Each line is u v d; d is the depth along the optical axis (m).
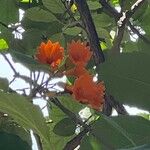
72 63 0.89
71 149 1.07
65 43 1.37
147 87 0.78
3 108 0.71
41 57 0.89
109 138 0.73
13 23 1.53
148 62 0.78
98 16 1.43
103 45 1.58
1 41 1.45
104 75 0.79
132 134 0.73
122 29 1.30
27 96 0.90
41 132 0.73
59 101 1.18
